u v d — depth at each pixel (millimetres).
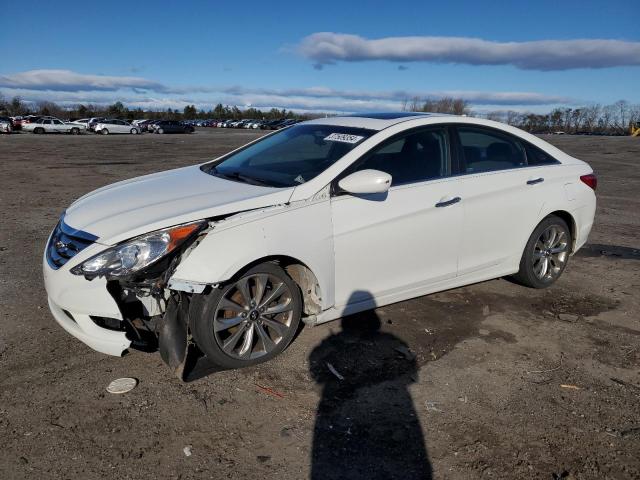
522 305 4848
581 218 5250
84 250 3266
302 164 4066
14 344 3850
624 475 2721
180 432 2943
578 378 3633
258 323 3590
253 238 3371
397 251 4039
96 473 2623
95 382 3393
